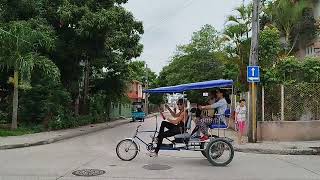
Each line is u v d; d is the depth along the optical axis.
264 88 17.84
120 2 31.30
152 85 81.44
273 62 20.94
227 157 11.74
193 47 49.81
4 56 21.88
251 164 11.95
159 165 11.55
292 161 12.68
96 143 18.48
